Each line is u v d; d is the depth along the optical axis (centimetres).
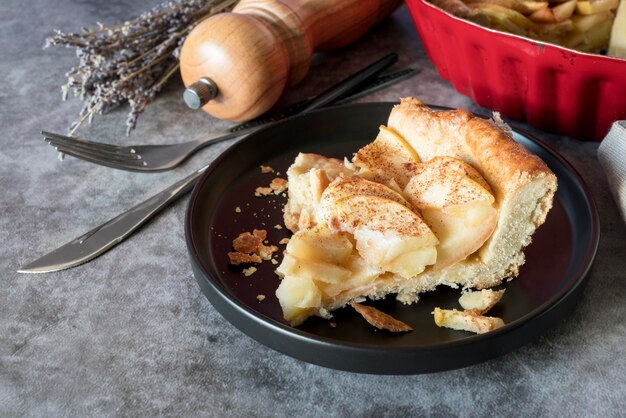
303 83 66
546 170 47
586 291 49
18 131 62
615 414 43
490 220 47
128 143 60
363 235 46
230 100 60
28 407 43
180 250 52
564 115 57
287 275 45
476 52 58
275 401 43
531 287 48
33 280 50
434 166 48
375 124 58
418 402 43
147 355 45
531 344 46
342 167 52
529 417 43
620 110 56
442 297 47
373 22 69
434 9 58
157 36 64
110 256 51
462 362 43
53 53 71
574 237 50
